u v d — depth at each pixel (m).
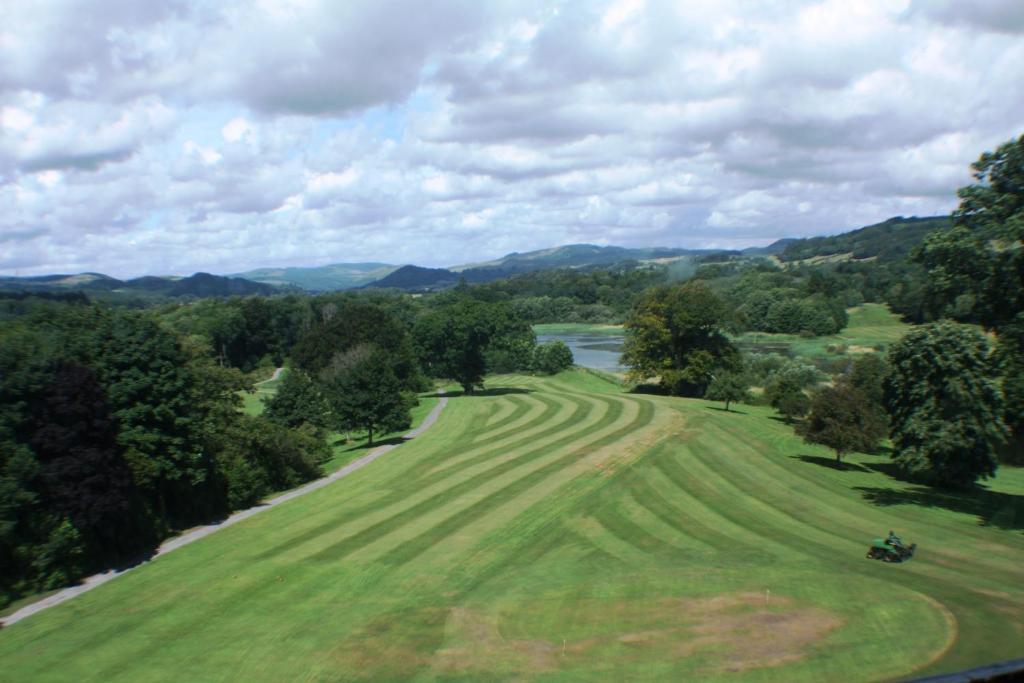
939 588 23.36
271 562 31.78
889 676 16.66
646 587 25.05
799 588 23.81
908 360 42.88
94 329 41.56
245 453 49.91
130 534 37.62
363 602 26.11
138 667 22.17
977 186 33.88
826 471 47.81
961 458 40.91
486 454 52.66
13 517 31.48
